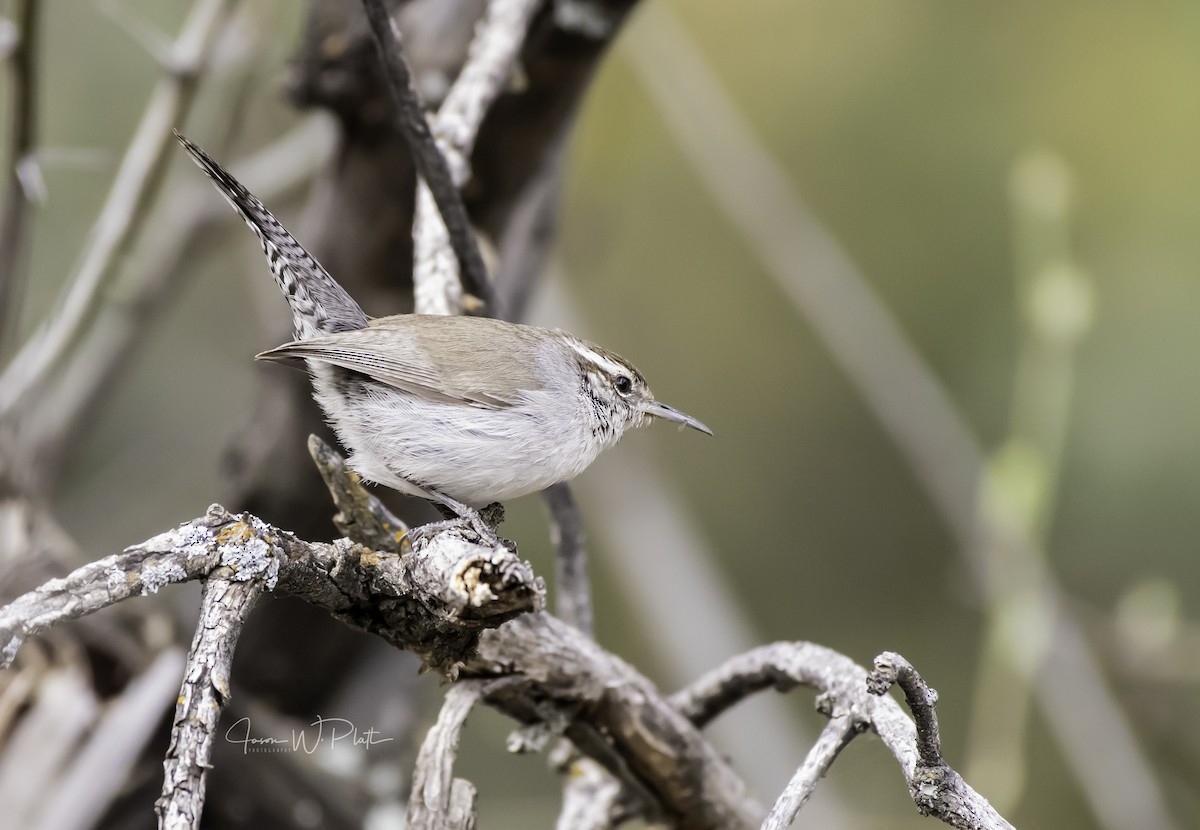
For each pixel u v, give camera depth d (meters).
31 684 7.93
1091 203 13.77
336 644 9.84
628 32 12.55
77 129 12.99
